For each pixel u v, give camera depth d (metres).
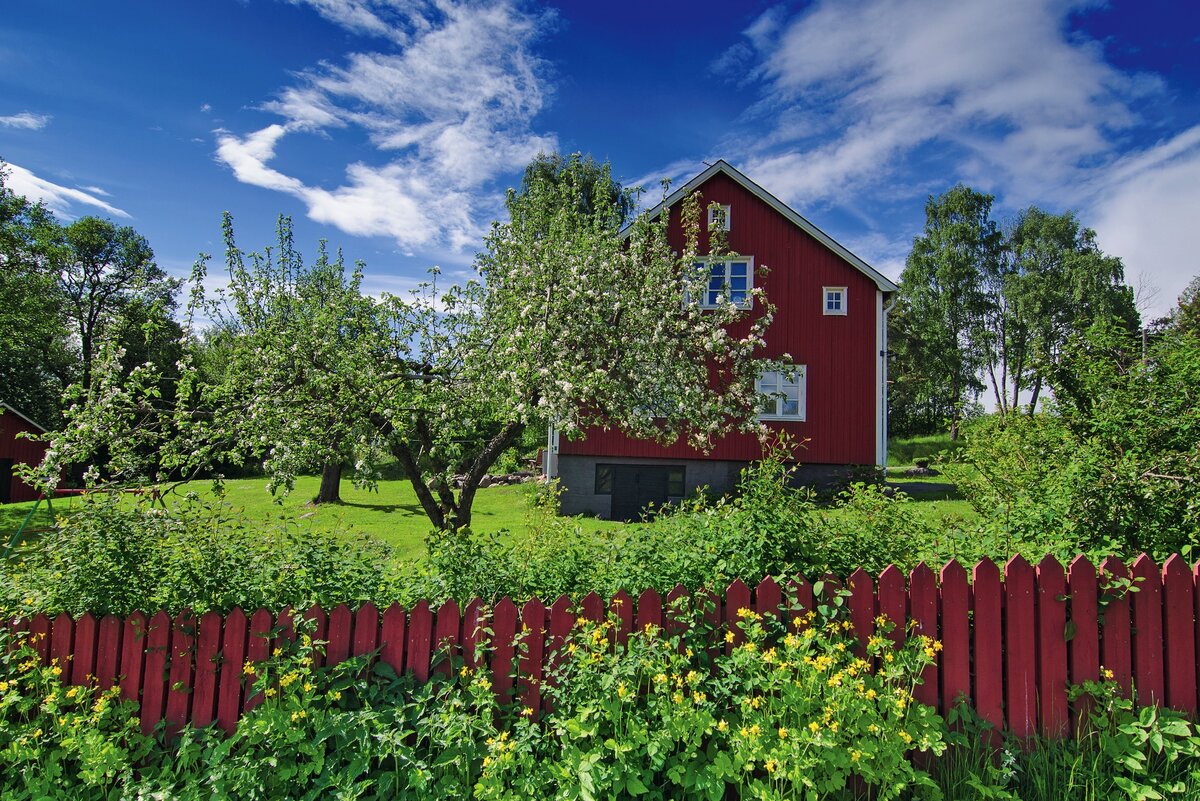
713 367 12.31
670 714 2.85
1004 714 3.16
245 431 7.86
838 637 3.19
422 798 2.79
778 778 2.71
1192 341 4.61
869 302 16.81
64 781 3.10
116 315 7.58
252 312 8.83
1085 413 4.81
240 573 3.65
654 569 3.52
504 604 3.26
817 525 3.62
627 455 16.48
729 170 16.98
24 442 22.61
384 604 3.53
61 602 3.56
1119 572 3.24
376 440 8.56
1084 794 2.91
